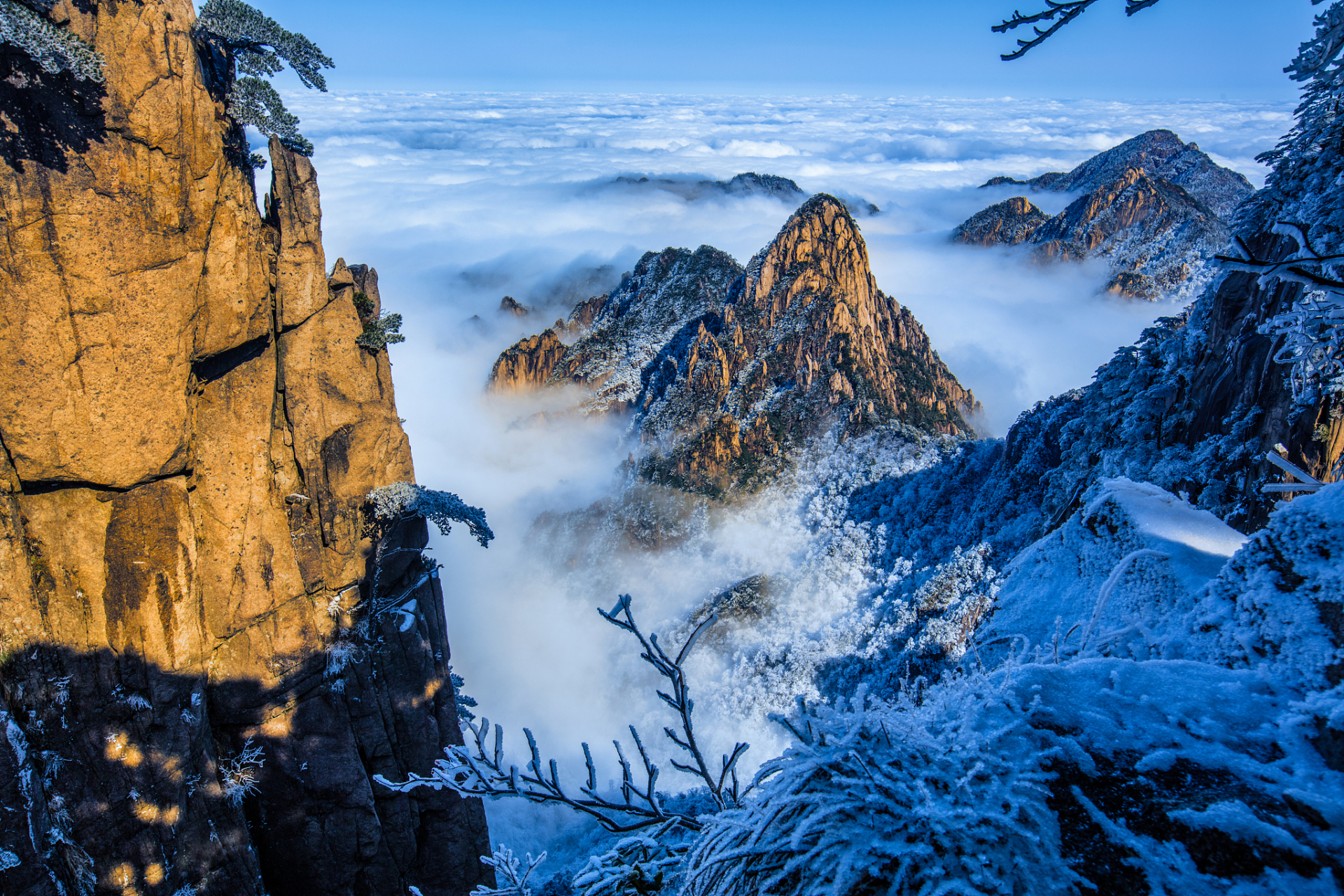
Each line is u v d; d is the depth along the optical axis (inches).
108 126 587.8
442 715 968.9
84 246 593.6
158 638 688.4
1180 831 86.6
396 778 893.8
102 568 660.1
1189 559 181.6
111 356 622.8
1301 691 105.9
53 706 647.8
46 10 546.0
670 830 144.1
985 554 2669.8
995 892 82.8
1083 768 96.7
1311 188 1066.7
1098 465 1776.6
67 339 601.6
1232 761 95.0
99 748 668.1
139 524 669.9
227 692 770.2
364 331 850.1
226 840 766.5
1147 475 1453.0
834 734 101.1
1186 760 96.3
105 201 597.3
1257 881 79.9
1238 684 108.7
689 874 101.8
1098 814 90.4
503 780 137.2
